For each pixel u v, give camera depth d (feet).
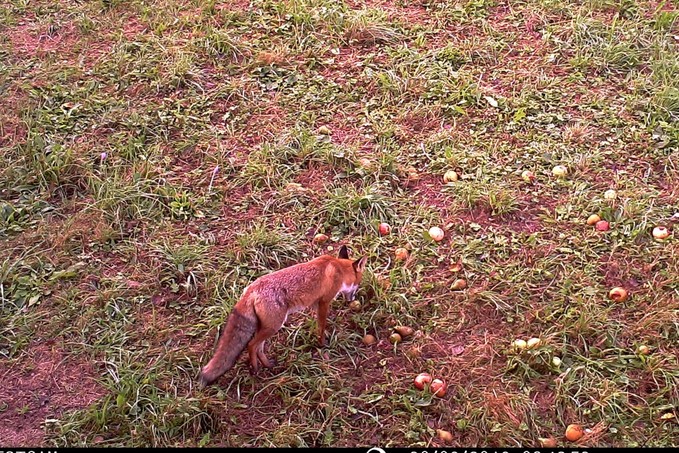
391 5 26.66
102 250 19.74
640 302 18.61
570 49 24.72
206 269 19.27
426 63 24.23
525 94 23.24
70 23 25.73
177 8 26.35
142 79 23.77
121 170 21.35
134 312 18.65
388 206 20.40
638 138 21.93
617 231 19.80
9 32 25.41
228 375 17.63
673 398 17.21
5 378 17.69
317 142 21.90
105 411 16.99
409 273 19.11
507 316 18.49
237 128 22.57
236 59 24.61
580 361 17.75
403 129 22.45
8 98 23.08
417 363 17.81
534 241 19.69
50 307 18.71
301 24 25.58
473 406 17.16
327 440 16.85
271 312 17.10
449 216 20.31
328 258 17.81
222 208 20.65
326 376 17.62
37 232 19.90
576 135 22.02
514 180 21.03
